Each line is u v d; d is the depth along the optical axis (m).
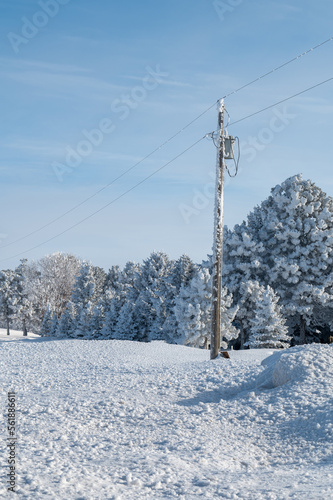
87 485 6.95
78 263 111.69
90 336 73.19
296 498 6.36
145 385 14.22
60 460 8.28
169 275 69.19
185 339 49.62
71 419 11.20
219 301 21.33
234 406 11.95
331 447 9.04
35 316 115.44
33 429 10.35
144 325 70.75
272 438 10.09
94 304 79.25
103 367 19.09
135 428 10.74
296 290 54.78
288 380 12.75
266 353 23.38
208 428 10.70
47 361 23.19
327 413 10.38
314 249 56.12
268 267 55.78
